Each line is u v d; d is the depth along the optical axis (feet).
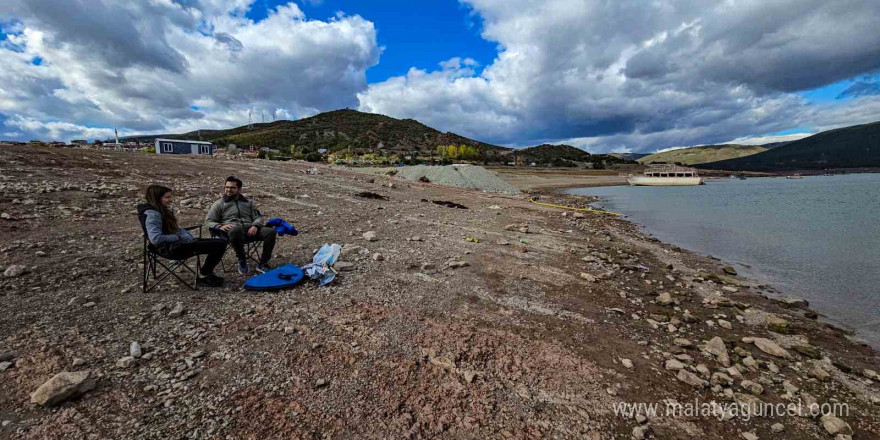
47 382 8.92
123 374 10.14
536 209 63.31
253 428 8.52
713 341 14.66
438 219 42.88
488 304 17.48
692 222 56.24
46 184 33.50
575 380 11.54
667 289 22.48
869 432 10.07
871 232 45.27
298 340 12.70
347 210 42.52
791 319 18.56
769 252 34.83
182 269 19.06
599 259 28.71
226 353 11.63
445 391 10.42
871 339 16.40
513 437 8.90
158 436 8.07
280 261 21.63
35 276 16.14
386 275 20.54
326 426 8.75
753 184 232.53
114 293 15.47
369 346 12.58
